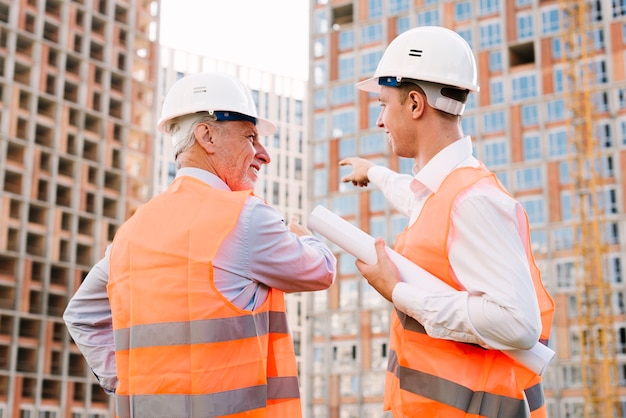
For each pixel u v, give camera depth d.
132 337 3.54
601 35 63.69
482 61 66.62
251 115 3.79
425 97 3.47
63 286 66.94
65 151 69.19
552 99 63.81
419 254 3.36
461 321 3.15
